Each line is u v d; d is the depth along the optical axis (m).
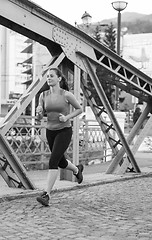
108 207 6.43
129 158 10.03
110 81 9.47
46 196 6.28
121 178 9.30
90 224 5.35
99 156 13.11
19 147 9.81
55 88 6.50
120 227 5.23
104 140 13.52
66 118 6.35
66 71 8.39
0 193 6.81
